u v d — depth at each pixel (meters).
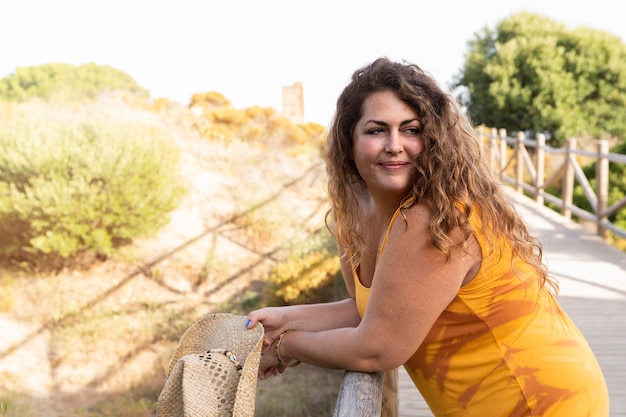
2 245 8.95
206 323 1.53
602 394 1.36
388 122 1.28
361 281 1.55
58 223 9.04
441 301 1.26
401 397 3.03
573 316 4.54
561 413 1.27
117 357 7.63
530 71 20.62
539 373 1.28
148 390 7.02
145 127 10.77
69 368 7.36
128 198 9.41
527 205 10.08
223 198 10.93
